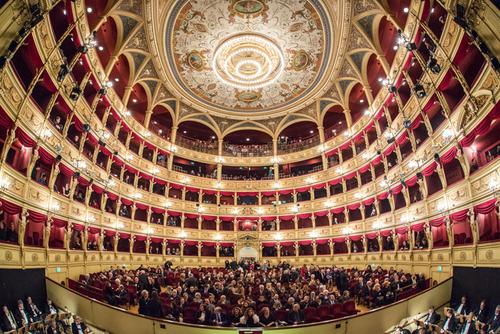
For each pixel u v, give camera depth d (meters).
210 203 33.75
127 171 28.20
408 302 13.04
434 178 19.00
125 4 20.59
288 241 32.19
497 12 10.73
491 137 14.19
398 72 20.27
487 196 13.30
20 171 14.70
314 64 27.61
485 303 12.56
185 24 23.69
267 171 36.62
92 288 15.54
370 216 26.66
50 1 13.75
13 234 13.95
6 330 10.70
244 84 30.33
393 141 22.02
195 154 34.34
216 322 10.87
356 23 22.62
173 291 13.64
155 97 30.22
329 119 34.22
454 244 15.88
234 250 32.66
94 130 21.83
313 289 15.05
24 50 13.62
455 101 16.23
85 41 17.84
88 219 21.22
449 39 14.66
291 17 23.25
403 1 19.50
